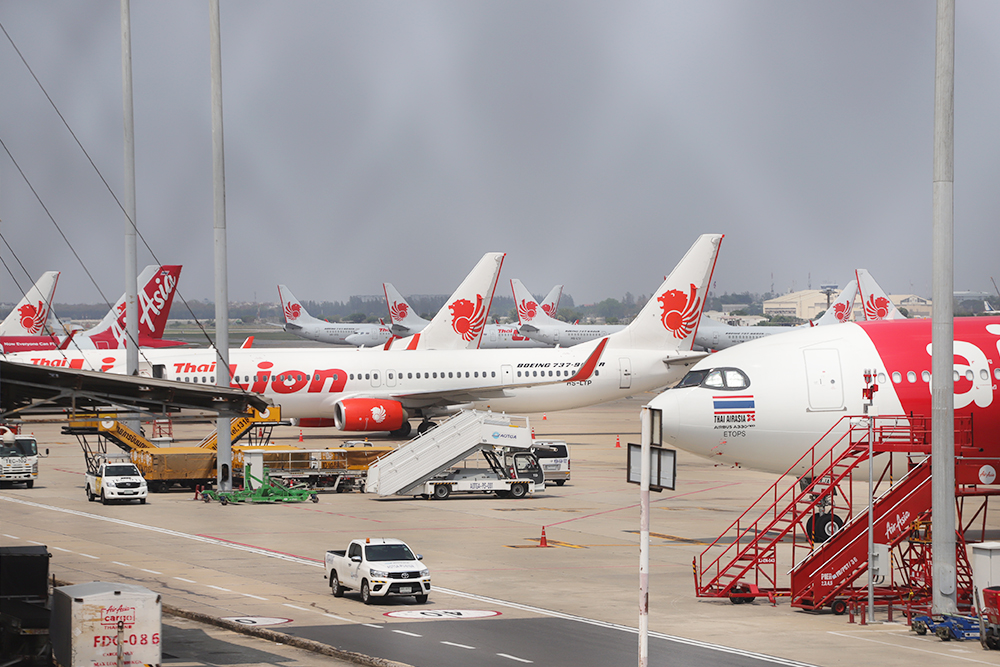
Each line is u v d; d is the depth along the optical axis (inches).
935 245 2324.1
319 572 2773.1
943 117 2295.8
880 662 1934.1
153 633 1641.2
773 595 2509.8
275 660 1892.2
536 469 4468.5
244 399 2090.3
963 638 2122.3
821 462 3095.5
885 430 2812.5
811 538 3097.9
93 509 3929.6
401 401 6304.1
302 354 6156.5
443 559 2994.6
